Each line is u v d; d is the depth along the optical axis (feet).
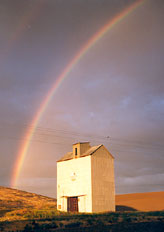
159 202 265.95
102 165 196.75
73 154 206.49
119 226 124.77
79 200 195.31
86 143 205.98
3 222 140.46
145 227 121.90
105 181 195.42
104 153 199.82
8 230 117.70
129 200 294.25
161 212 185.16
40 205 299.58
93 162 192.95
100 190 191.72
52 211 193.57
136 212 187.42
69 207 203.31
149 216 158.71
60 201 208.64
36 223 133.59
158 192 330.34
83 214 173.68
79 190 196.13
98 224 131.03
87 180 191.62
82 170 196.95
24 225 130.52
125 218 148.87
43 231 114.62
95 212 185.78
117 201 298.56
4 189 394.52
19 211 204.44
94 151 194.90
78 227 124.36
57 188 213.25
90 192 188.03
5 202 298.35
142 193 338.13
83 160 197.47
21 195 363.35
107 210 191.62
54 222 137.08
